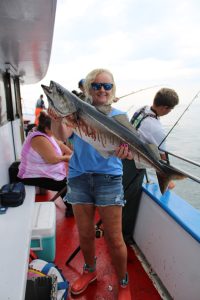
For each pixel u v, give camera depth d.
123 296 1.93
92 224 1.93
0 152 3.01
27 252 1.66
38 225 2.33
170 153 2.19
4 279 1.41
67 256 2.55
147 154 1.73
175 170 1.73
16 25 1.93
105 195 1.74
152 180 2.83
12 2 1.48
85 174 1.78
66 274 2.30
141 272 2.34
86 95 1.77
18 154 4.79
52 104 1.56
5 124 3.68
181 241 1.93
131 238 2.79
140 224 2.64
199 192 2.57
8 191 2.39
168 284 2.06
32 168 3.22
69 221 3.24
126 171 2.51
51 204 2.76
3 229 1.96
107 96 1.71
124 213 2.65
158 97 2.42
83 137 1.63
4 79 4.16
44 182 3.24
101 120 1.63
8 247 1.71
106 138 1.64
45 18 1.77
